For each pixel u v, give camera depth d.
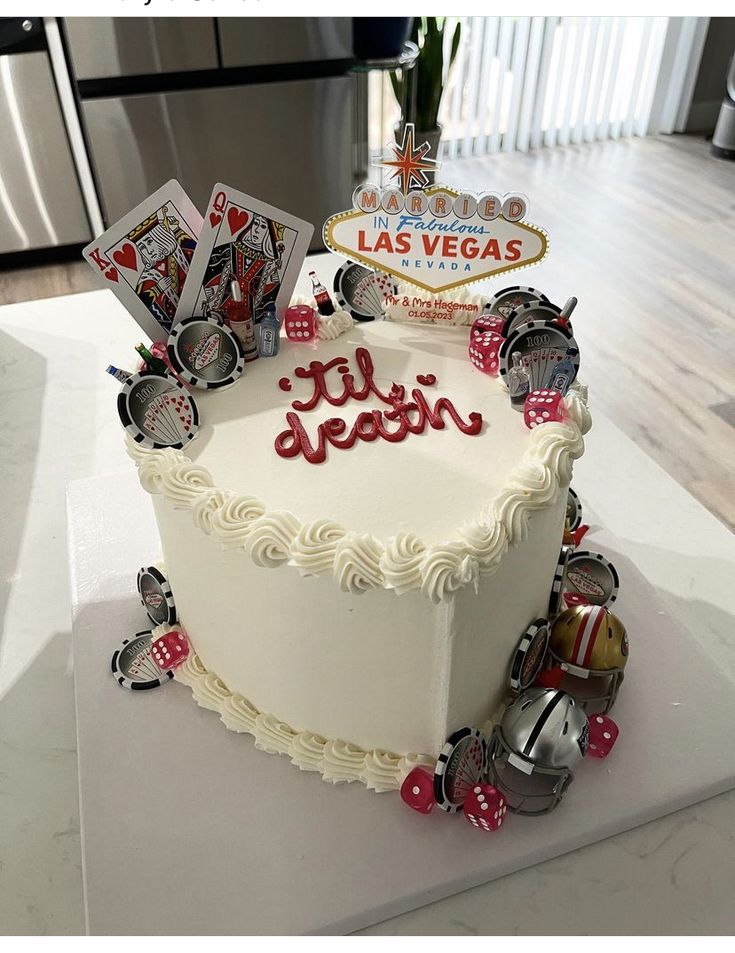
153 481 0.36
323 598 0.33
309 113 0.95
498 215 0.41
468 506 0.34
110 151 0.92
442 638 0.33
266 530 0.32
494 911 0.35
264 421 0.39
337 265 0.85
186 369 0.40
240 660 0.39
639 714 0.42
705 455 0.69
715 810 0.39
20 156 0.93
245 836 0.37
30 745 0.44
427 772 0.37
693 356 0.83
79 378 0.72
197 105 0.91
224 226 0.40
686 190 1.20
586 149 1.35
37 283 0.98
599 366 0.81
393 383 0.41
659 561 0.56
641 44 1.29
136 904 0.34
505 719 0.38
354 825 0.37
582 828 0.37
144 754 0.40
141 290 0.39
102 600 0.48
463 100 1.25
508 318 0.42
